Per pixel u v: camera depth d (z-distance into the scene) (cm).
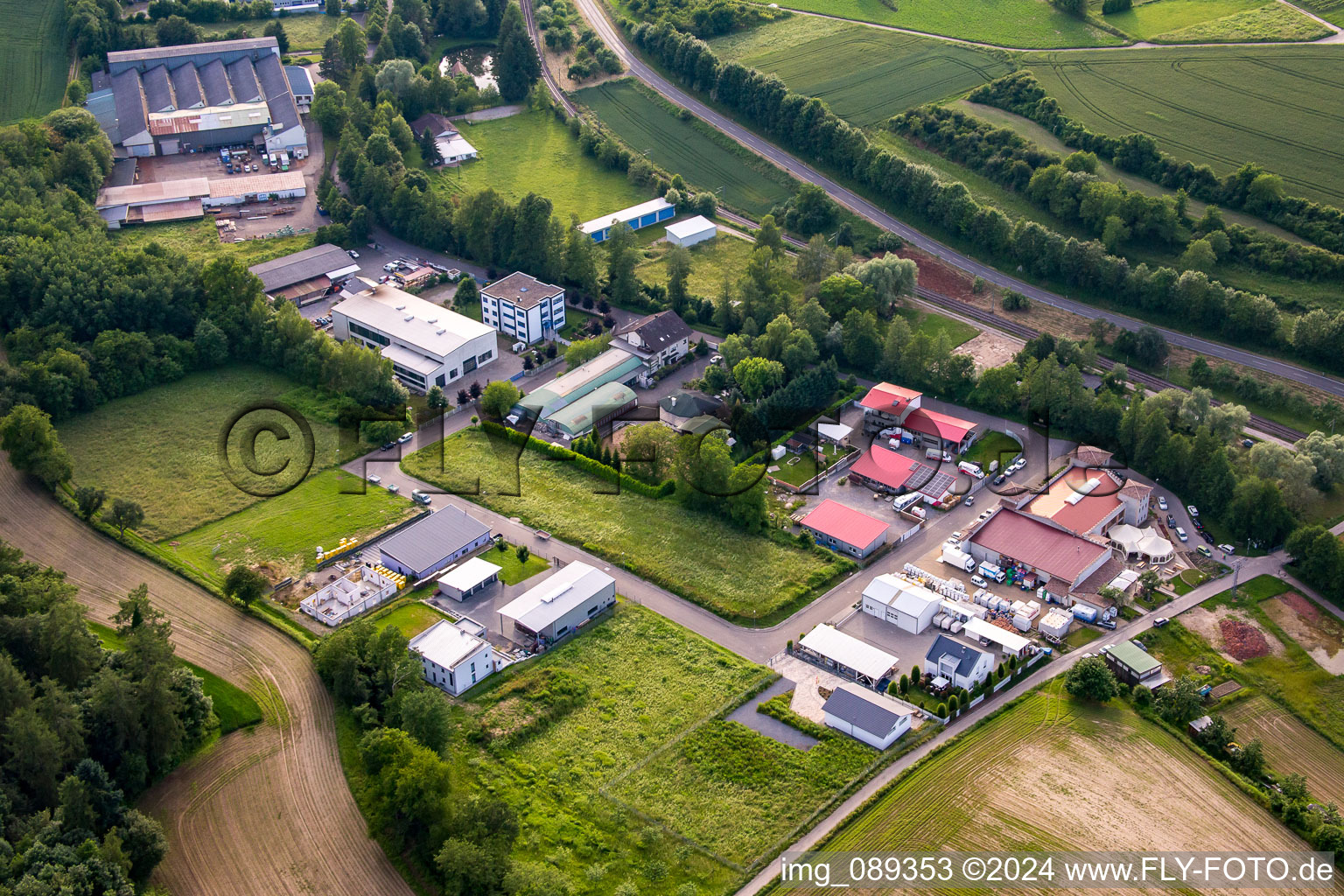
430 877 13462
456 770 14838
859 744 15500
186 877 13425
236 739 15238
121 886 12538
